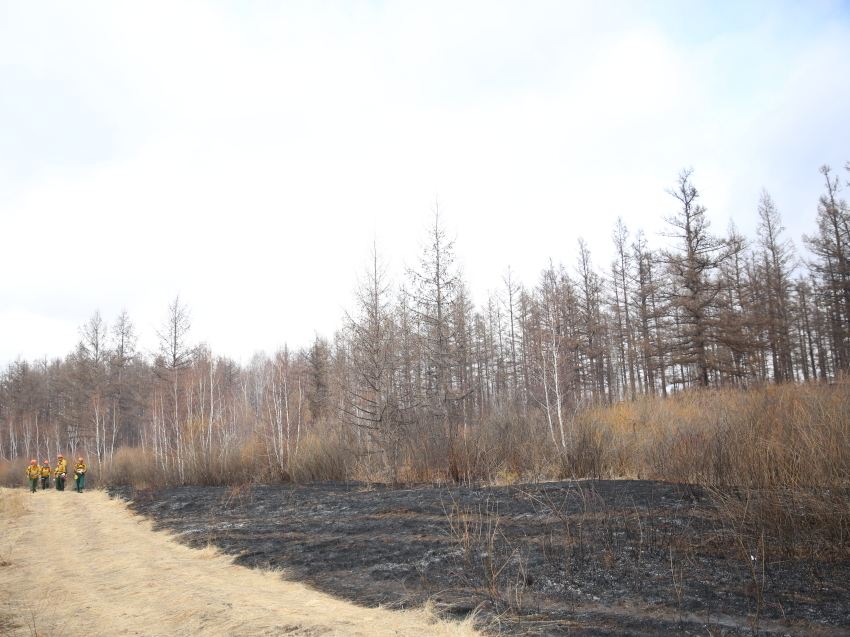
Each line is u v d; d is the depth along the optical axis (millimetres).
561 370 17141
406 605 5434
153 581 7195
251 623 5160
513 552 6773
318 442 20109
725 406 14820
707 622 4504
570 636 4414
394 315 19234
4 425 52406
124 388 42469
